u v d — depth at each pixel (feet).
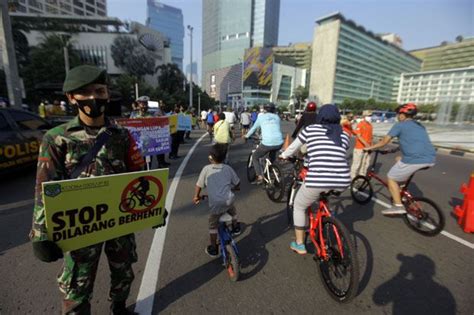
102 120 5.56
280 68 365.61
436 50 255.09
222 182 9.66
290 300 7.91
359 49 346.33
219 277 8.90
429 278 9.17
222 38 439.63
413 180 23.39
